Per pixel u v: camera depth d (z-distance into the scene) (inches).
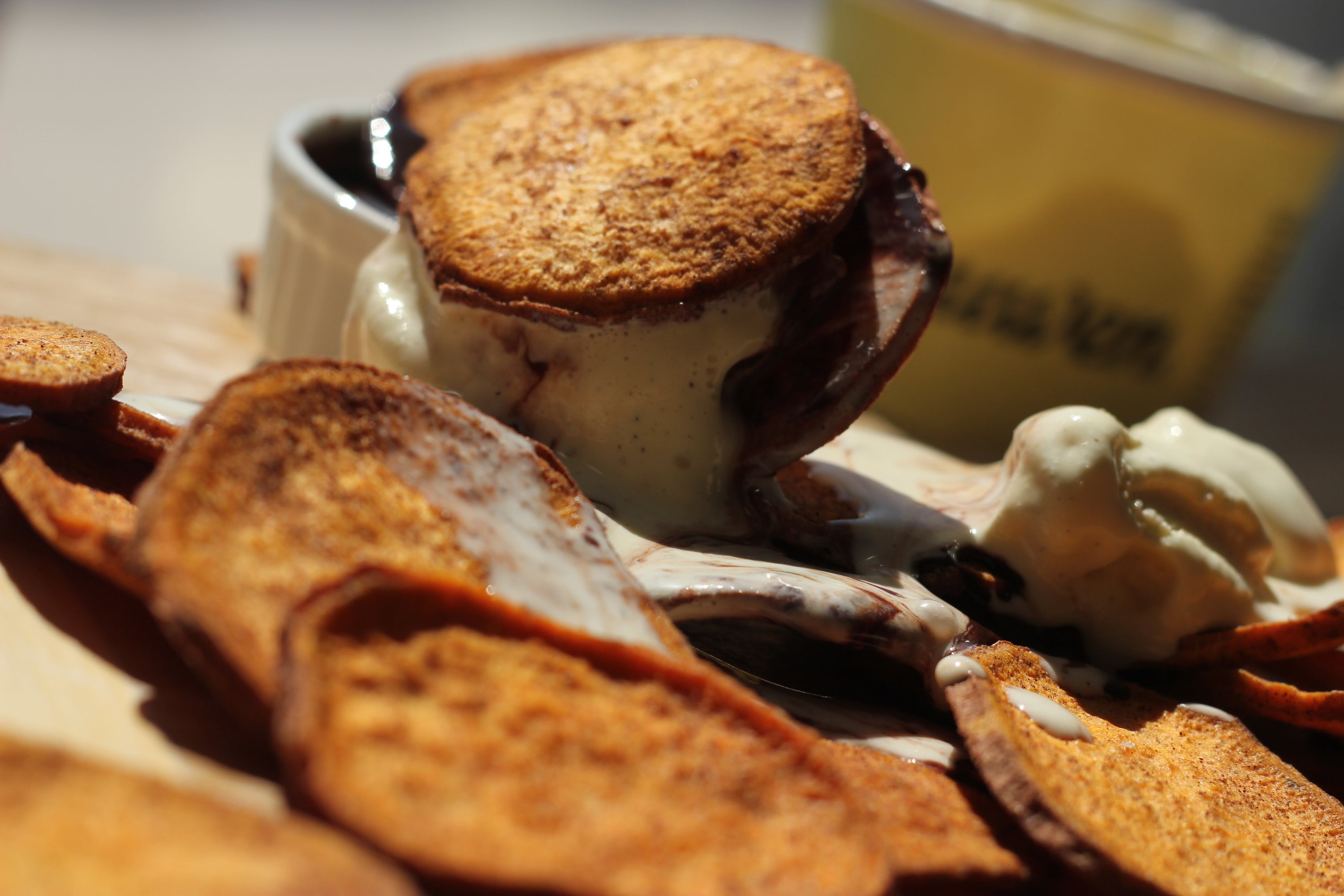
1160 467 12.4
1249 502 12.7
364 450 11.0
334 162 15.0
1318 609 13.0
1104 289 16.9
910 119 17.1
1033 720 11.5
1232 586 12.4
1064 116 16.5
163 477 10.4
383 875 9.5
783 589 11.5
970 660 11.6
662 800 10.2
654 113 12.5
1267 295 17.3
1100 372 17.2
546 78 13.1
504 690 10.4
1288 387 31.8
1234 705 12.3
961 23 16.6
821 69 12.6
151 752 10.3
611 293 11.9
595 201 12.1
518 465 11.4
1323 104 16.6
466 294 12.0
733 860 10.1
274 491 10.6
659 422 12.0
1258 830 11.4
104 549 10.7
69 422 11.6
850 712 11.7
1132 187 16.6
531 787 10.1
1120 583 12.4
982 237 17.0
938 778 11.3
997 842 10.9
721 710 10.6
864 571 12.2
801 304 12.2
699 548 11.9
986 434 17.7
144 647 10.9
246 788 10.2
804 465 12.9
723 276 11.9
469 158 12.6
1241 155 16.5
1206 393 17.6
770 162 12.1
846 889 10.1
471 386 12.1
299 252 13.9
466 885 9.8
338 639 10.2
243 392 10.7
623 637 11.0
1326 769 12.3
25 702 10.5
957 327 17.3
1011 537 12.3
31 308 14.8
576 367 12.0
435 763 10.1
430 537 10.9
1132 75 16.3
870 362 12.0
